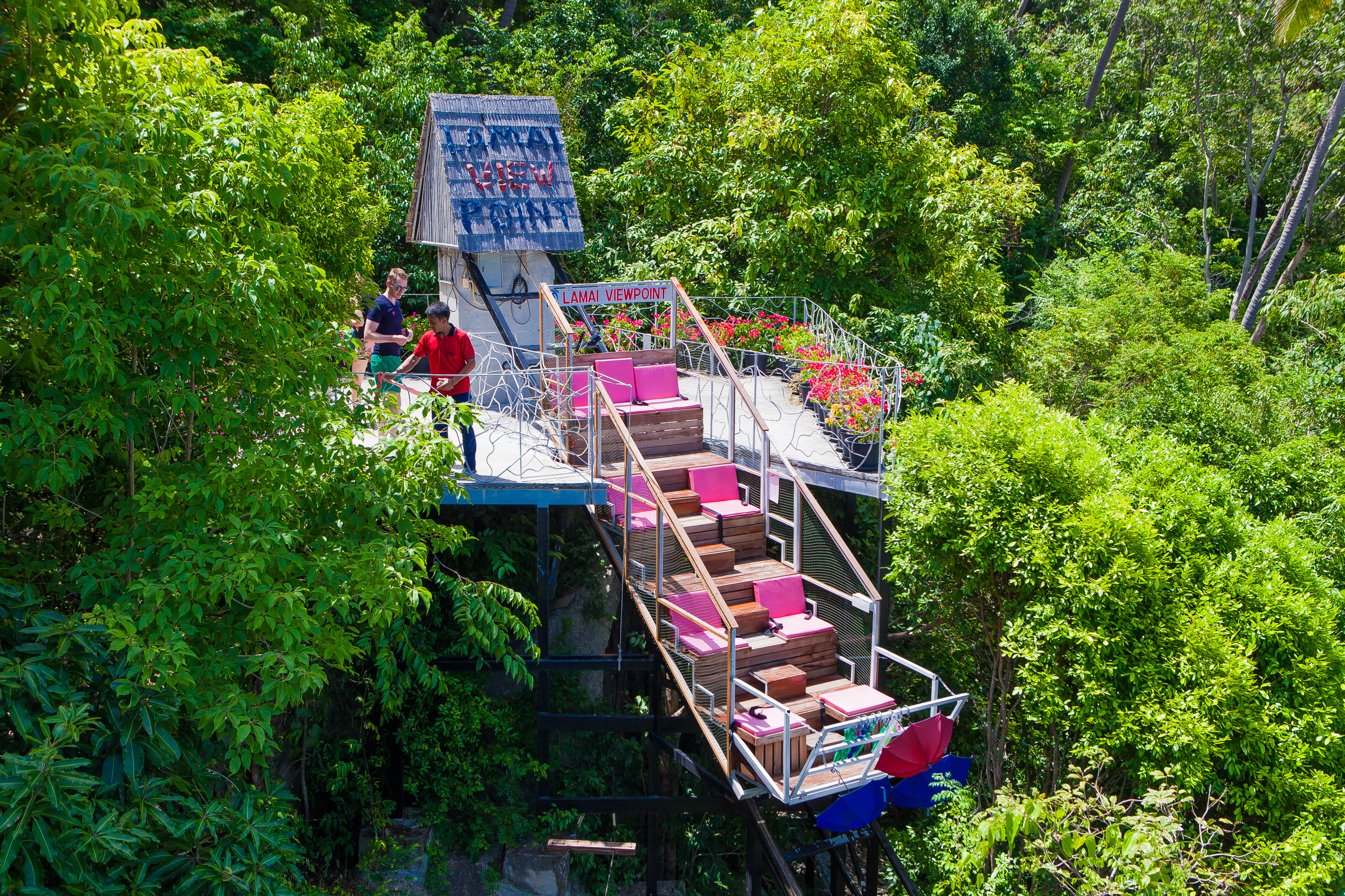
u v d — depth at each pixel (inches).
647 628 350.3
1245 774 327.9
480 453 372.5
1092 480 363.6
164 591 202.4
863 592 317.1
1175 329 773.3
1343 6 916.6
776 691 313.4
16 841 159.6
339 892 351.6
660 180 610.5
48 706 175.2
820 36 587.8
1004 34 1143.6
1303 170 1011.3
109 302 202.7
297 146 254.8
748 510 354.0
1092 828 314.2
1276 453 500.4
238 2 710.5
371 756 386.9
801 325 546.0
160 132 203.9
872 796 297.0
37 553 238.8
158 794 197.2
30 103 206.4
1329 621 356.2
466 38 874.8
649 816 418.0
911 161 606.5
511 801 395.2
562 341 413.7
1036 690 351.3
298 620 210.2
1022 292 1109.1
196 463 231.1
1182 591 351.6
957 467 359.9
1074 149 1192.8
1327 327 781.9
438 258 499.8
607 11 838.5
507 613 293.6
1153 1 1079.0
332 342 250.1
